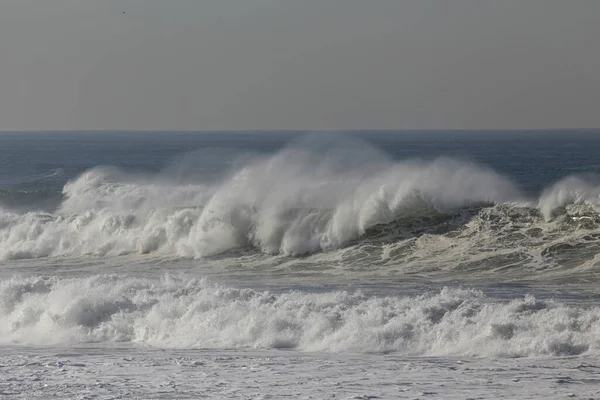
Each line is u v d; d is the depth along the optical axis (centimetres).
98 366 5047
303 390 4331
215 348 5788
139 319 6406
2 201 15800
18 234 11662
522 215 9888
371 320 6006
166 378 4653
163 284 7262
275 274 9194
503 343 5466
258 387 4409
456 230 9894
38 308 6750
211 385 4462
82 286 7238
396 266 9250
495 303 6325
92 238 11375
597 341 5375
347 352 5569
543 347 5341
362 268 9262
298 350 5684
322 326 5962
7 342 6222
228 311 6366
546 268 8725
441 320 5953
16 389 4388
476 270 8869
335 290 7862
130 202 14112
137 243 11100
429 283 8231
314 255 10075
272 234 10419
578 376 4603
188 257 10550
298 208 10544
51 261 10725
